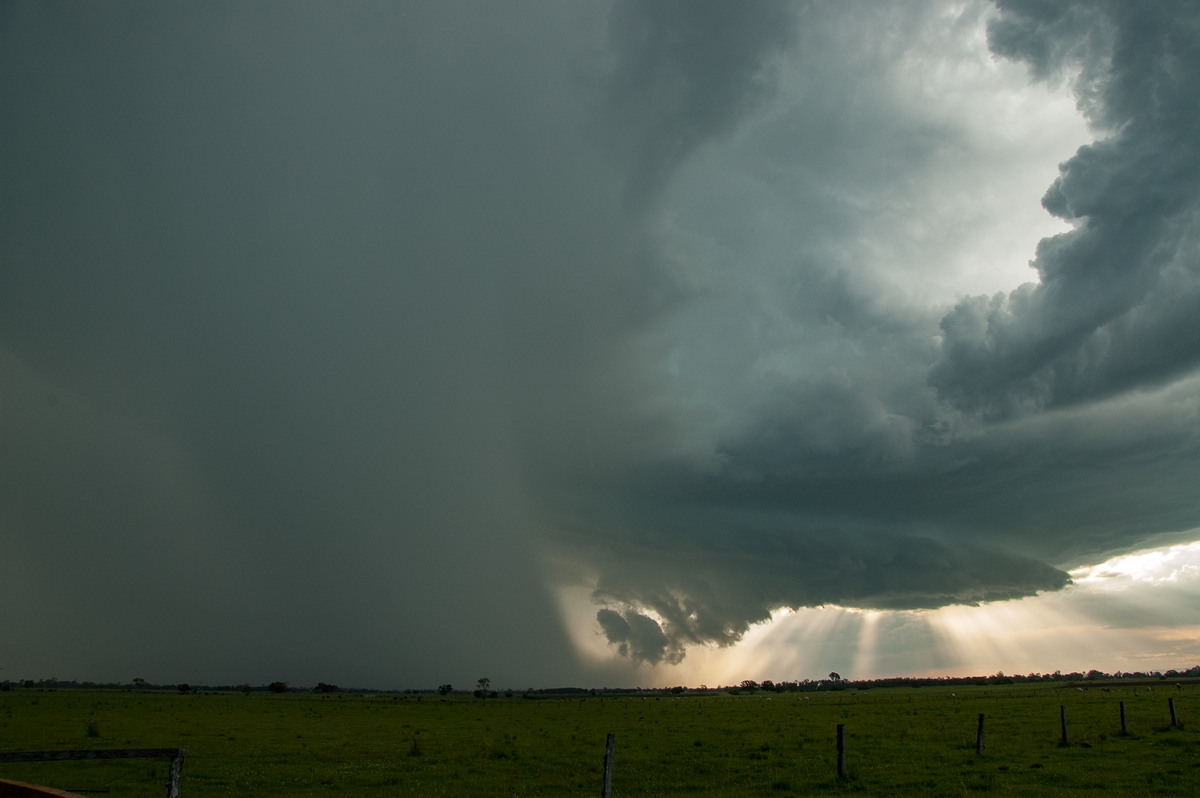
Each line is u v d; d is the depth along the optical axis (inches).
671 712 3745.1
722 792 1102.4
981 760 1326.3
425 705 4938.5
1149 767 1182.9
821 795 1047.0
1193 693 3841.0
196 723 2664.9
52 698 4709.6
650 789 1173.1
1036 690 6038.4
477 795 1119.0
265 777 1338.6
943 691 7003.0
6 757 426.0
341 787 1221.1
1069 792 985.5
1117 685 7032.5
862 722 2544.3
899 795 1019.9
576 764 1515.7
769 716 3129.9
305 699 5851.4
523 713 3767.2
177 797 475.5
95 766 1503.4
